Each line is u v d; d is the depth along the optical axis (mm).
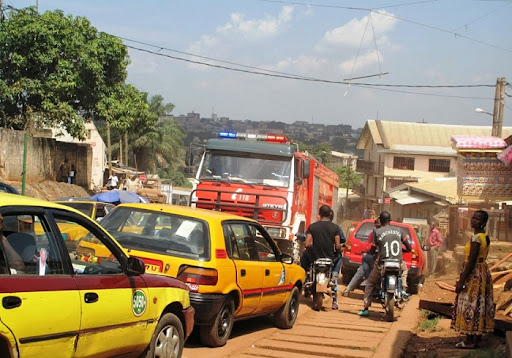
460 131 66938
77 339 5047
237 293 8375
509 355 6277
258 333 9664
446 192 41375
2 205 4645
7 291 4398
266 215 14500
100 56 29969
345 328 10547
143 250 7949
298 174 15492
